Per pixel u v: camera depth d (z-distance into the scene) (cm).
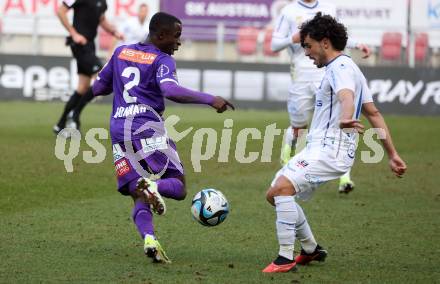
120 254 1888
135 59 1850
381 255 1939
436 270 1803
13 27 6588
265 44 6450
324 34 1755
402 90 5925
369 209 2541
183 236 2108
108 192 2711
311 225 2284
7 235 2058
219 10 6644
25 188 2714
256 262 1844
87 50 3856
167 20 1861
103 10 3909
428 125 5162
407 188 2959
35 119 4834
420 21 6438
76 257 1847
